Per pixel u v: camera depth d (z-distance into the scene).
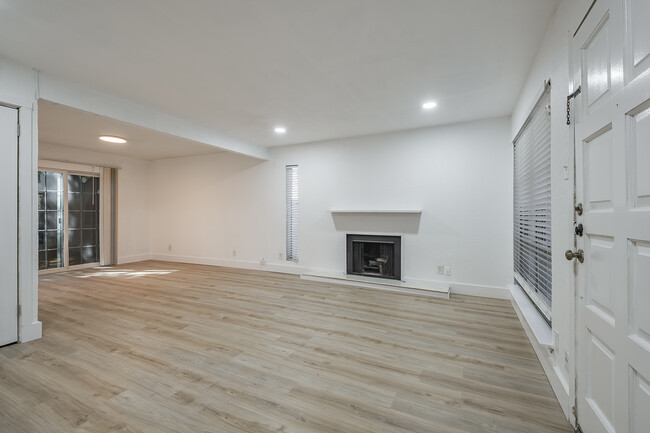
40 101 2.77
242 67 2.59
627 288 1.06
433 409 1.71
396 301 3.80
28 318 2.59
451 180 4.21
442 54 2.38
